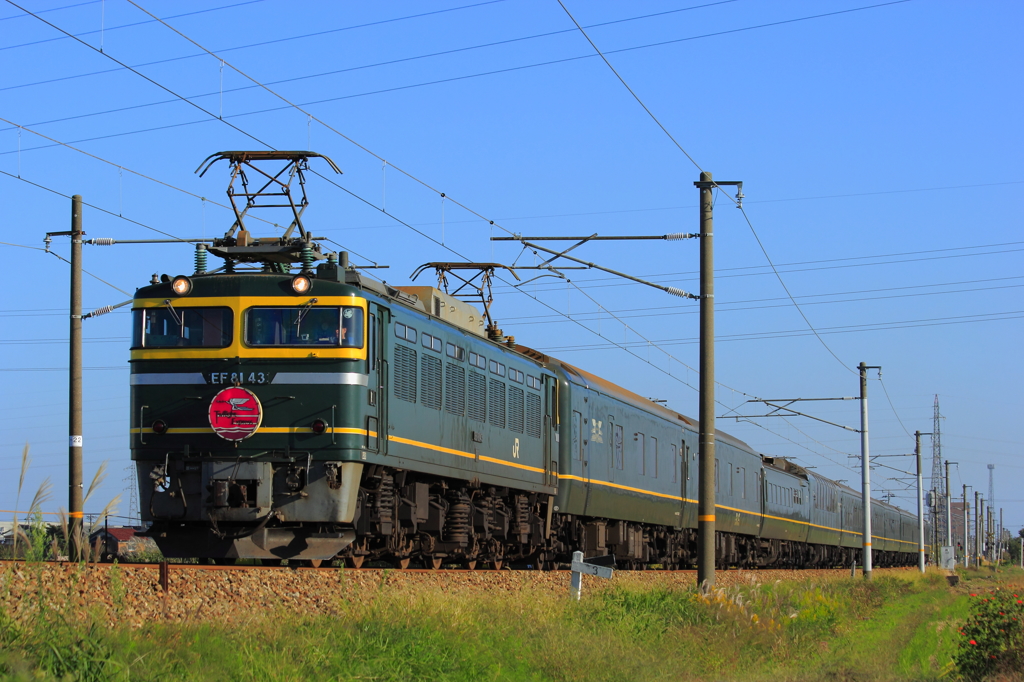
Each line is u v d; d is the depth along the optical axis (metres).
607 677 19.83
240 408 25.11
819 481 88.81
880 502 115.19
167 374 25.50
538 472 38.69
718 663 23.36
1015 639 27.16
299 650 16.41
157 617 17.56
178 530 25.80
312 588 21.50
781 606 33.31
